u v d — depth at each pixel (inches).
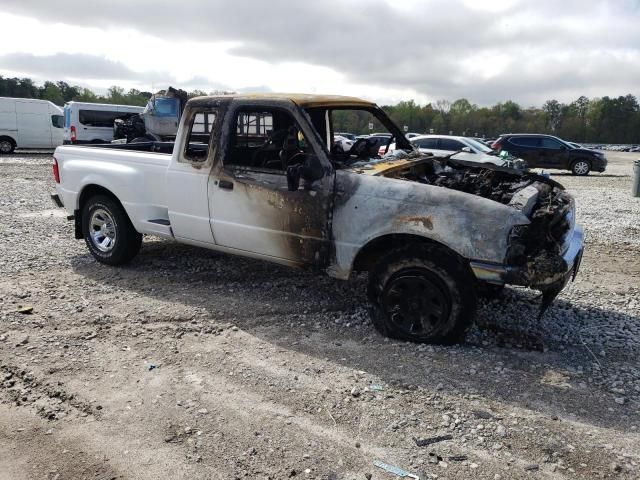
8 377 140.7
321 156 174.4
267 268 241.0
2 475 104.7
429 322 163.3
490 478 106.4
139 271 234.5
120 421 122.7
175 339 166.7
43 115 933.8
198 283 220.1
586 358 160.6
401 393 137.3
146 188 219.9
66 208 251.3
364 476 106.2
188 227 208.7
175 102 745.6
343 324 181.6
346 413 127.8
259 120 197.2
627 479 106.9
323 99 192.1
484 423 125.0
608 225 379.9
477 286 165.8
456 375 147.0
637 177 551.8
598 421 127.1
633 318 194.5
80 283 216.7
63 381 139.3
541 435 120.7
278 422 123.6
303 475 105.9
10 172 633.0
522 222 150.3
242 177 188.7
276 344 165.3
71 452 112.0
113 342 163.0
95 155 239.6
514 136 872.3
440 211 156.1
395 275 166.4
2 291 203.5
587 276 249.4
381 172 173.5
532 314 194.5
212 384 139.9
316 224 176.1
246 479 104.6
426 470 108.4
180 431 119.3
